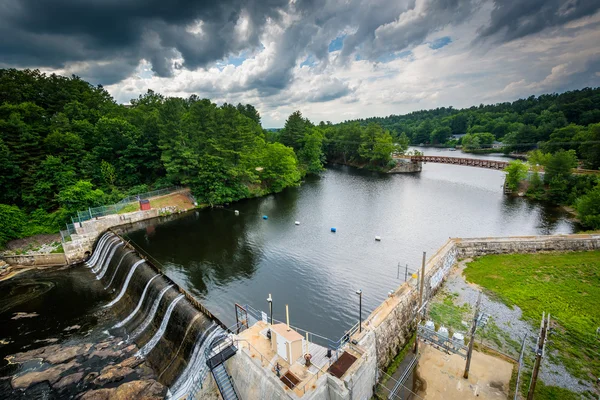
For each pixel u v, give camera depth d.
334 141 161.00
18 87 94.12
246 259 52.25
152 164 83.62
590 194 65.31
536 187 86.25
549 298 38.44
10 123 66.50
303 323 35.28
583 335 32.28
